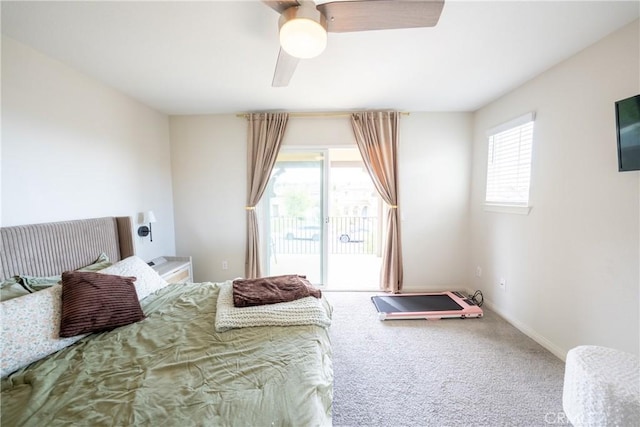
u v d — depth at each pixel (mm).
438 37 1690
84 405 893
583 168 1834
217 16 1476
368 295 3273
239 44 1757
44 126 1843
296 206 3504
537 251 2248
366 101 2869
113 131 2447
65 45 1741
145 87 2436
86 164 2166
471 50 1843
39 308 1269
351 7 1159
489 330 2439
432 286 3430
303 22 1161
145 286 1914
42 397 939
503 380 1777
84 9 1404
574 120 1896
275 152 3240
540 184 2205
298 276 2139
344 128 3271
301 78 2285
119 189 2521
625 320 1600
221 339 1316
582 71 1831
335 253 5801
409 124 3248
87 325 1331
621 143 1509
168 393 942
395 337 2326
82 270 1921
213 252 3465
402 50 1842
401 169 3303
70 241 1912
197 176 3383
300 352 1208
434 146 3271
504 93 2637
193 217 3432
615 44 1620
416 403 1585
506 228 2641
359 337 2326
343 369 1896
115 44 1742
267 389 962
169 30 1600
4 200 1623
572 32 1635
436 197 3326
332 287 3520
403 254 3398
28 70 1739
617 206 1625
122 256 2408
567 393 1294
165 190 3275
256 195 3309
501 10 1438
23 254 1617
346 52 1863
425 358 2021
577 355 1280
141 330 1411
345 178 5797
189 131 3336
